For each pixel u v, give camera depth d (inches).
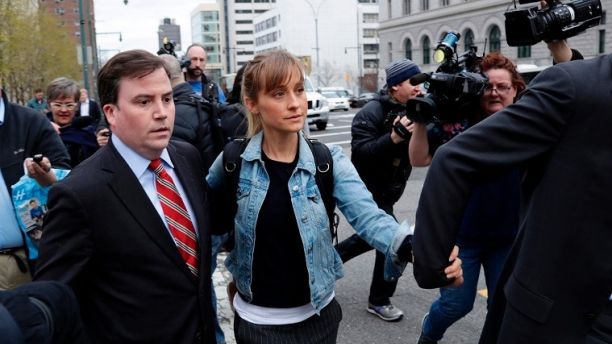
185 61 221.3
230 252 102.3
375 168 159.2
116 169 80.1
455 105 120.5
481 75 121.1
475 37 2178.9
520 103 70.1
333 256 95.3
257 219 90.7
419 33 2544.3
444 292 129.0
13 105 121.3
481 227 122.3
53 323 56.2
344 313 179.8
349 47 4276.6
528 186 74.8
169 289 80.6
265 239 91.2
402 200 353.7
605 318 70.2
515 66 124.1
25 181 110.9
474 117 126.5
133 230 78.7
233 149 94.9
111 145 82.4
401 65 156.9
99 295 79.7
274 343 92.4
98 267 78.8
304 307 93.4
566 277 68.3
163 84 82.0
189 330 82.0
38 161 105.7
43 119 125.4
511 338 72.4
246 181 92.2
